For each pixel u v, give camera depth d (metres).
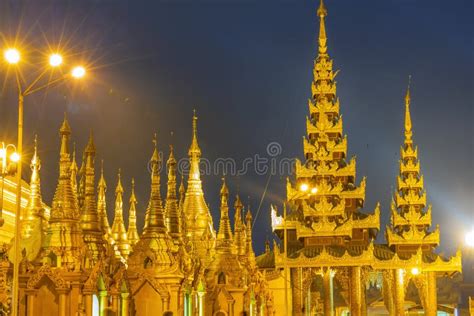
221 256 65.38
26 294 41.03
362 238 102.06
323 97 109.75
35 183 49.62
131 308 50.22
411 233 100.25
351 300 95.75
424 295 97.88
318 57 111.94
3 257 40.84
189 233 74.31
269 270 99.38
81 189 54.41
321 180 103.44
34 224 45.97
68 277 41.53
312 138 108.62
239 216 74.12
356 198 103.94
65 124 44.38
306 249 98.06
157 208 53.19
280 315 94.12
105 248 47.59
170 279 51.12
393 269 97.62
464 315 124.19
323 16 113.81
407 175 105.31
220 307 63.47
